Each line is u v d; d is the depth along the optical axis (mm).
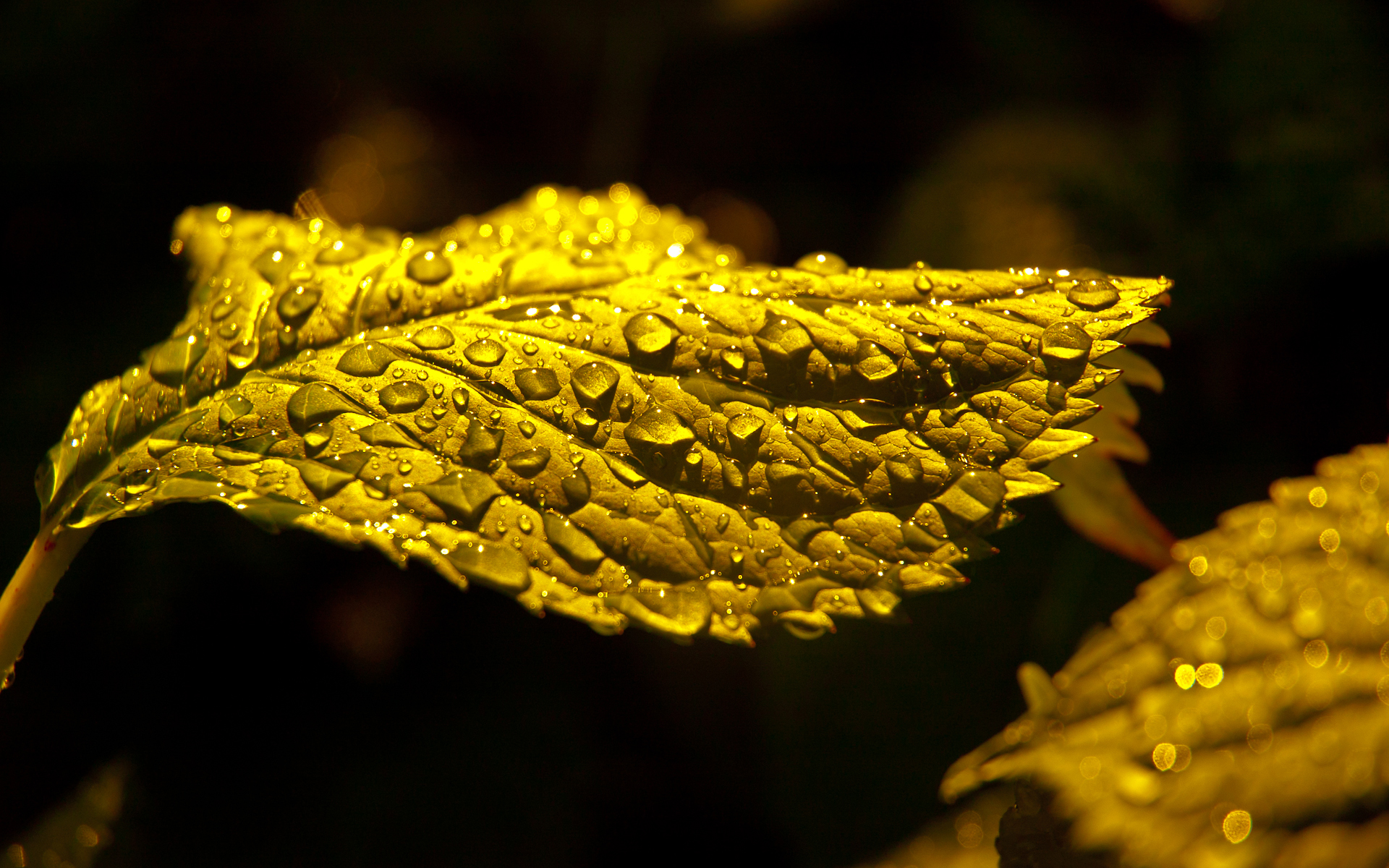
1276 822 319
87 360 507
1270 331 531
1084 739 325
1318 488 335
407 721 512
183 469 331
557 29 722
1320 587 330
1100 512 360
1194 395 536
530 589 323
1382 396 503
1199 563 332
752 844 495
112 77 571
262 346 341
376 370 337
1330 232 529
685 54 785
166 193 575
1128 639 330
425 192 700
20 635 333
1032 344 333
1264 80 582
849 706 495
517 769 501
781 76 793
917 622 510
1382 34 579
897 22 772
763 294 341
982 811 429
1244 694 325
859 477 329
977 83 739
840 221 740
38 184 549
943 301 339
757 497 329
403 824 467
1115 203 604
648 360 336
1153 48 660
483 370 337
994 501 326
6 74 546
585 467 330
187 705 492
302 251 356
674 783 519
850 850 455
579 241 366
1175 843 319
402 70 693
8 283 525
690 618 323
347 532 325
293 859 443
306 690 515
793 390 334
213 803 457
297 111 641
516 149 745
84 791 409
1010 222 622
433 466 329
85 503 334
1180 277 557
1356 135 549
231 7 604
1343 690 324
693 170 771
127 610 489
